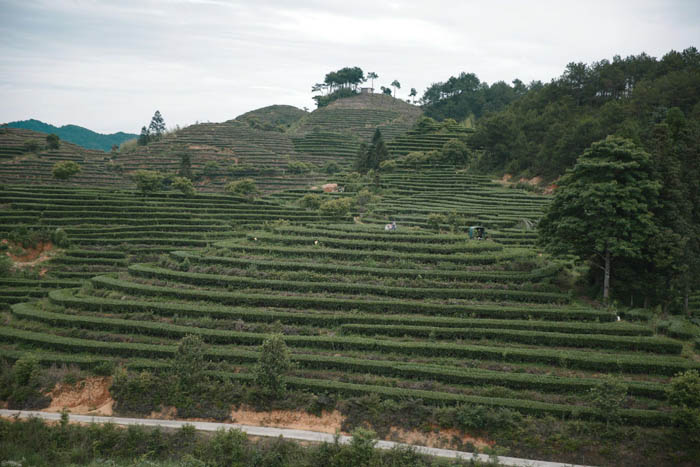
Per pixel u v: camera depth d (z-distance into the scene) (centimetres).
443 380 4247
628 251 4972
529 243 7700
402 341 4834
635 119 10344
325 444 3481
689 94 10606
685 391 3544
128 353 4716
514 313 5147
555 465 3450
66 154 14712
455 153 13550
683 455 3425
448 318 5141
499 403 3862
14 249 7594
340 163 16662
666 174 5388
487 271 6200
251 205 10381
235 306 5625
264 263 6531
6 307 6088
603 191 5116
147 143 19275
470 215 9412
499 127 13225
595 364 4288
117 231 8525
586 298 5609
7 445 3566
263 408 4062
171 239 8331
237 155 16638
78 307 5619
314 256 6894
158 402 4150
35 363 4406
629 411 3688
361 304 5447
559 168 11169
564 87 14862
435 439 3750
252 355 4588
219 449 3500
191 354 4319
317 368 4481
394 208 10062
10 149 13812
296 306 5531
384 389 4100
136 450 3681
